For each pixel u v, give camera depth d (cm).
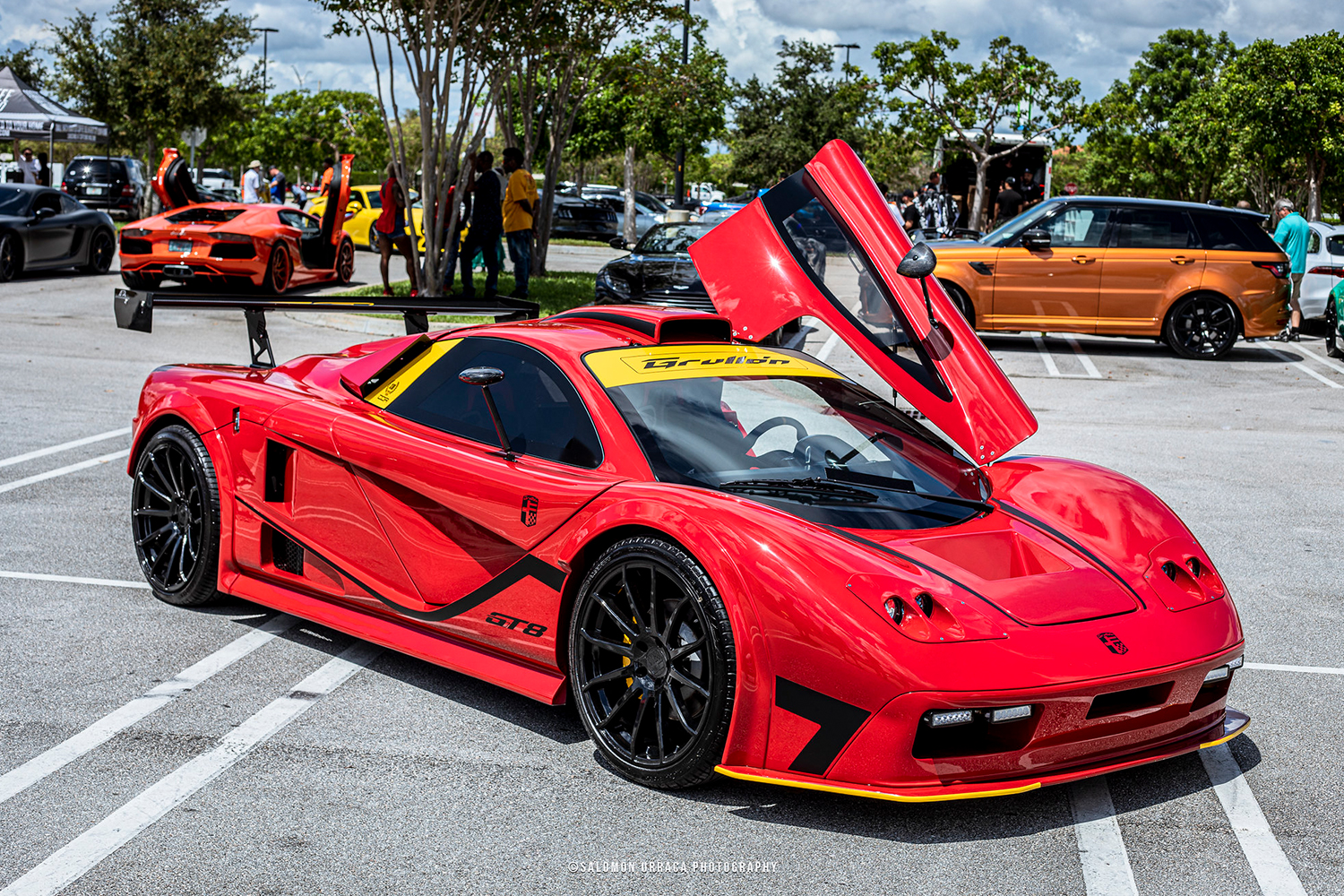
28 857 285
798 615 302
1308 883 287
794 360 443
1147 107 4516
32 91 2948
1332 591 535
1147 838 309
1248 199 4325
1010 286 1365
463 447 395
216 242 1552
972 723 296
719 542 315
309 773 335
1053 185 7100
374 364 455
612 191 4372
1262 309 1356
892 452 397
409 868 284
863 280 484
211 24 4050
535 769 342
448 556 388
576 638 348
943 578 317
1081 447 859
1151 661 312
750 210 518
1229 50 4475
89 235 1836
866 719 296
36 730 357
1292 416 1030
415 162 5659
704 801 324
